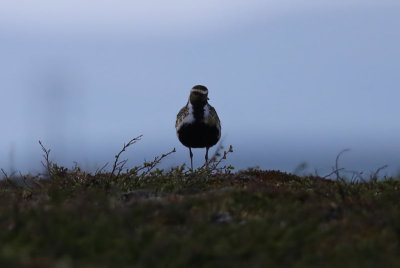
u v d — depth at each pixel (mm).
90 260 10008
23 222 11562
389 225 11797
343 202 13969
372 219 12344
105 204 13227
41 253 10180
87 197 14297
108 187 17000
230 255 10148
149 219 12516
